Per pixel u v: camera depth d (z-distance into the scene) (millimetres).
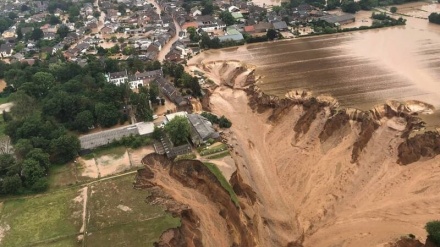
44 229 84500
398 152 106062
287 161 111562
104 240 76125
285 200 99188
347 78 148500
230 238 77438
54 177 106625
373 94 133000
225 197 84750
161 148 115125
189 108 141875
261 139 121625
